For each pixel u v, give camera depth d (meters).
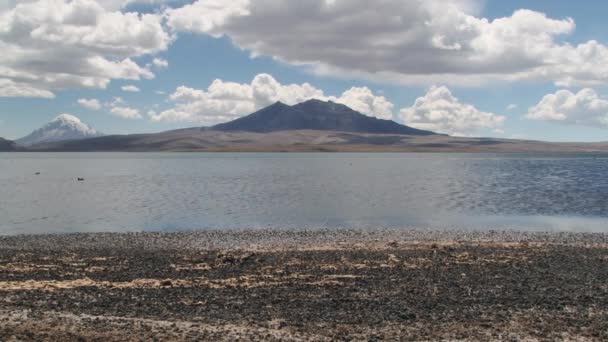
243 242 40.19
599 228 47.41
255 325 18.91
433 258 31.56
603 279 25.92
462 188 89.38
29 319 18.86
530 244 37.53
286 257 32.19
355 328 18.62
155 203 68.69
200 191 86.19
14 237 42.91
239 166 194.75
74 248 37.81
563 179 109.38
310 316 20.05
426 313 20.44
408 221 52.28
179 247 38.25
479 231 45.44
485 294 23.20
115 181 111.94
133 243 40.06
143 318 19.62
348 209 61.81
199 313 20.38
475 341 17.39
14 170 168.00
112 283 25.52
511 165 191.12
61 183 106.25
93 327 18.17
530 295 22.94
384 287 24.53
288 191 85.75
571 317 19.80
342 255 32.78
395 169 165.25
